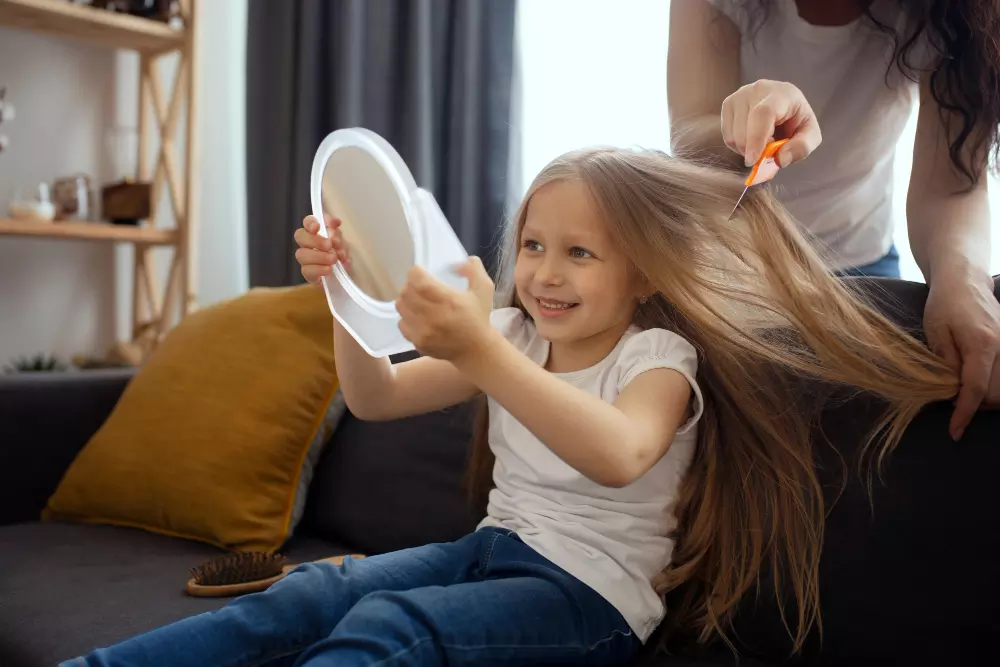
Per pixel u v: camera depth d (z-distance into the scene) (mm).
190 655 784
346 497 1374
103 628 992
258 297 1494
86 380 1616
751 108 924
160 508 1345
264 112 2207
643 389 879
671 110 1253
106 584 1130
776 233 976
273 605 828
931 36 1054
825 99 1232
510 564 896
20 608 1059
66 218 2162
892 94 1207
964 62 1010
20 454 1518
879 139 1238
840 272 1152
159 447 1367
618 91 1810
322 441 1404
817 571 941
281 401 1351
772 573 971
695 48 1230
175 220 2348
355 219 831
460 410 1303
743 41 1245
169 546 1303
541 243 946
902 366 897
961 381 866
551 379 777
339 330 974
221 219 2557
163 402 1410
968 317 870
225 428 1340
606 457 774
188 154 2191
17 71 2246
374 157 828
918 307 954
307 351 1393
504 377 755
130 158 2281
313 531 1431
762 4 1216
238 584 1099
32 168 2283
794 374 999
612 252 927
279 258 2184
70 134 2346
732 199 984
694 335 992
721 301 964
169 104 2322
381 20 1999
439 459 1298
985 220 981
